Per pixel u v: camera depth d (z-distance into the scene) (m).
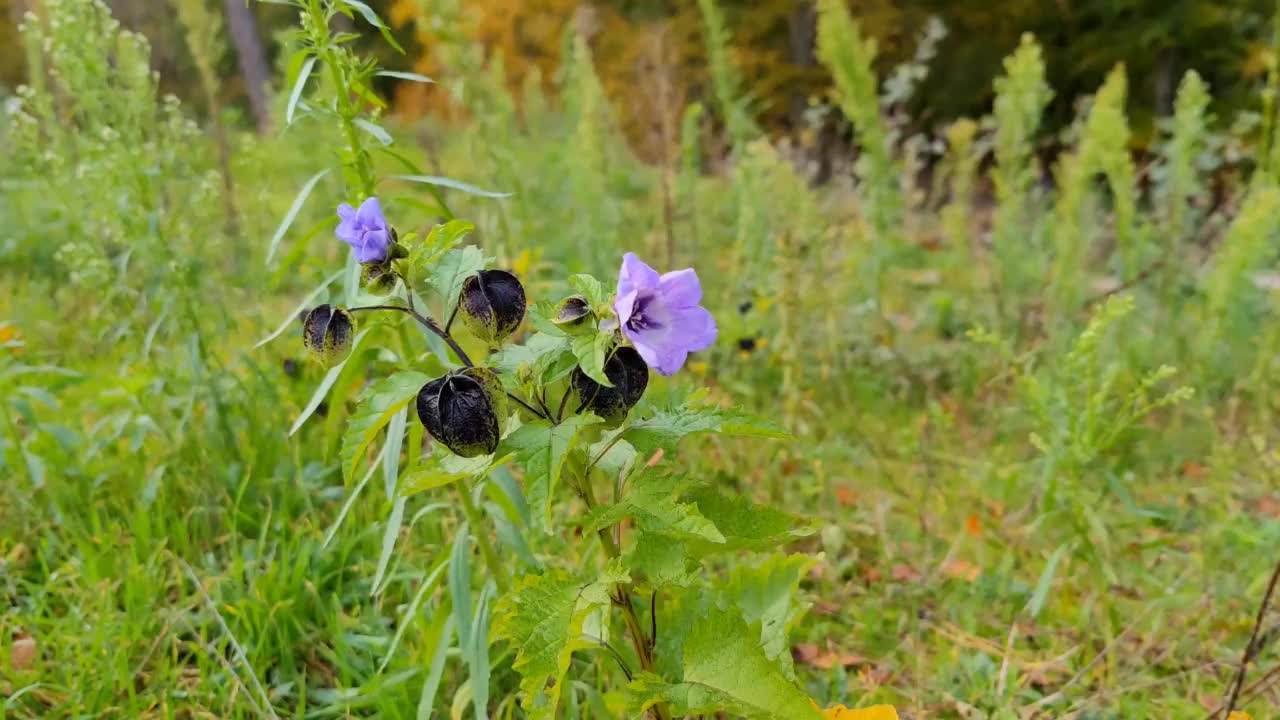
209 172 3.57
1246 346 4.65
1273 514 3.54
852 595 3.02
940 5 11.23
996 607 2.98
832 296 5.04
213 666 2.38
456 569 2.04
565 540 2.98
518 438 1.53
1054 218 5.25
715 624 1.66
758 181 4.96
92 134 3.55
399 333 2.07
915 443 3.92
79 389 3.86
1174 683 2.60
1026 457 4.01
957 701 2.42
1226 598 2.96
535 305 1.58
